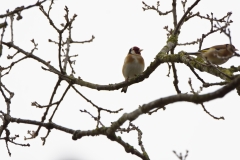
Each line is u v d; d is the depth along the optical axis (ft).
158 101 19.89
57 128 31.45
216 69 23.36
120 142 26.89
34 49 33.14
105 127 27.09
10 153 32.14
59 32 31.91
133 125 28.25
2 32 28.96
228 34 20.89
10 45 32.96
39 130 32.76
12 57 33.27
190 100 17.48
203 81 26.03
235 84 15.78
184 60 27.45
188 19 35.88
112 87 33.96
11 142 32.14
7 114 31.96
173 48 35.35
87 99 33.78
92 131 28.02
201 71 25.63
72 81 33.86
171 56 29.53
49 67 34.37
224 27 28.25
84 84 34.68
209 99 16.66
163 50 32.91
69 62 36.88
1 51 28.76
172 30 37.73
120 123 24.31
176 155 22.77
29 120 32.09
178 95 18.37
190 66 26.55
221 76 23.52
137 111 22.16
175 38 35.01
